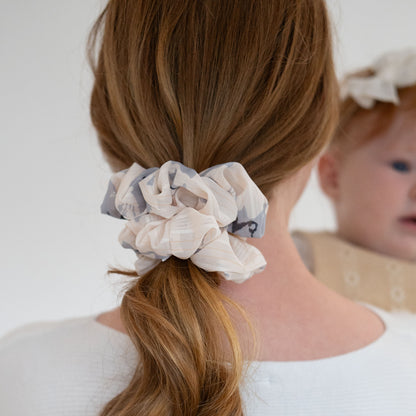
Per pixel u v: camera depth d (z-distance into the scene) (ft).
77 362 1.95
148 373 1.74
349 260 3.69
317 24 1.86
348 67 5.22
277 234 1.95
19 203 5.07
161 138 1.81
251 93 1.75
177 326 1.67
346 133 3.81
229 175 1.69
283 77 1.75
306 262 3.82
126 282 2.01
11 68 4.90
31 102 4.94
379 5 5.19
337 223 3.98
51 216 5.08
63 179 4.98
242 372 1.80
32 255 5.15
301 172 1.96
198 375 1.68
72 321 2.20
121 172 1.82
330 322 1.96
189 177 1.66
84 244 5.05
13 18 4.84
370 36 5.23
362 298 3.65
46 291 5.22
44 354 2.02
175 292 1.70
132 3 1.84
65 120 4.93
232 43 1.73
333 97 1.95
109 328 2.03
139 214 1.80
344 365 1.87
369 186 3.72
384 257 3.67
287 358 1.86
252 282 1.92
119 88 1.84
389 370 1.89
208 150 1.78
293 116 1.78
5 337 2.37
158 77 1.75
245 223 1.74
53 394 1.91
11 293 5.22
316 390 1.83
